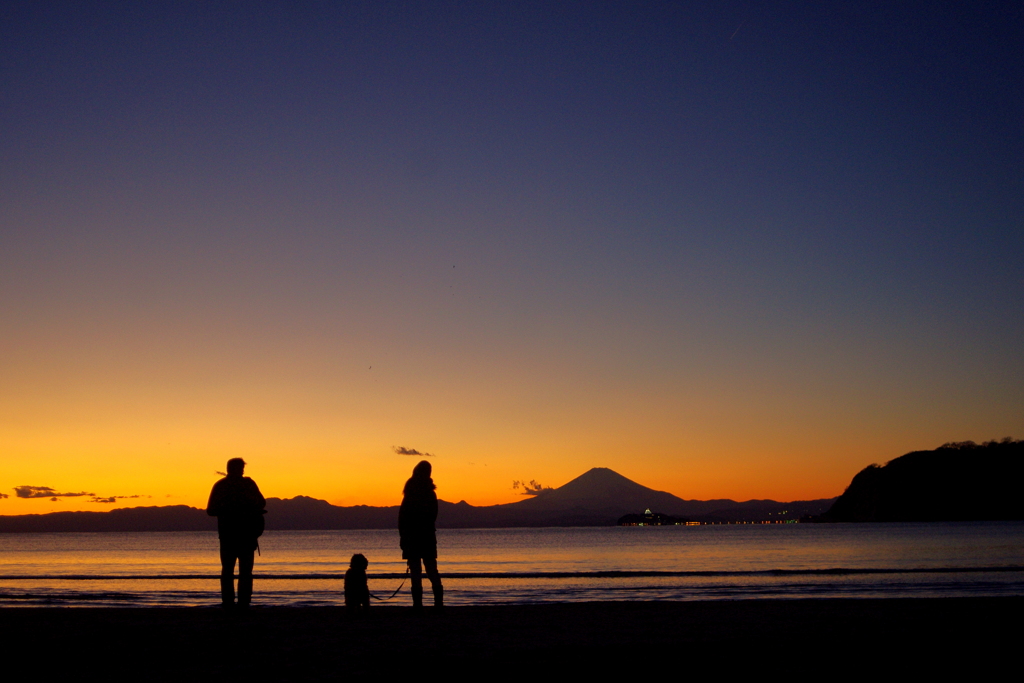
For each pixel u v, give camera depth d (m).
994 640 7.47
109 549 116.38
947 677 5.79
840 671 5.98
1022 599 11.66
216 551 102.31
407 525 10.71
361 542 153.12
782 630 8.27
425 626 8.72
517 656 6.59
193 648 7.08
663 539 143.50
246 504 10.36
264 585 34.88
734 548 86.00
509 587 31.73
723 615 9.87
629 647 7.05
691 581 34.22
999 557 54.84
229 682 5.57
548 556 72.56
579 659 6.46
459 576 40.19
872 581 32.22
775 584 31.39
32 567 57.91
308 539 187.75
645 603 11.98
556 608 11.17
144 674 5.89
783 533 163.62
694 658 6.50
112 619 9.45
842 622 8.98
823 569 41.72
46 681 5.66
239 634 7.99
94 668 6.15
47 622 9.12
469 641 7.49
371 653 6.79
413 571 10.59
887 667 6.14
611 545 109.75
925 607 10.68
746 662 6.34
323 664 6.27
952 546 76.44
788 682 5.60
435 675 5.82
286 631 8.25
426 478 10.98
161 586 34.56
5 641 7.50
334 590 31.02
